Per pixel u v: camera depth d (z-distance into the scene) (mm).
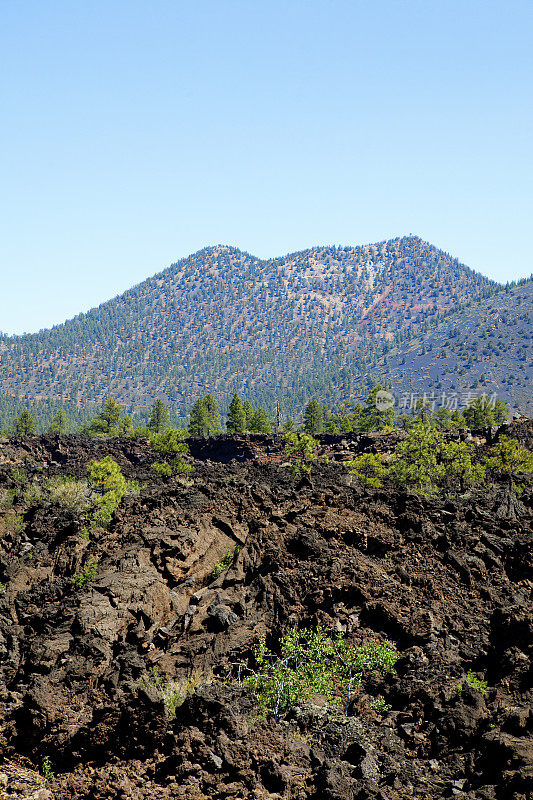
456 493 48938
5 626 22500
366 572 25719
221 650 22047
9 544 29734
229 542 27719
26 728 17891
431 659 21516
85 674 19922
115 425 162000
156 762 16703
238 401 140750
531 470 55312
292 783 15711
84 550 27281
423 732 18328
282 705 19516
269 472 63281
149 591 23938
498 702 18953
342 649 22203
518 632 22484
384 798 15078
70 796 15820
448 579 26375
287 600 24312
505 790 14812
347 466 66000
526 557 27891
